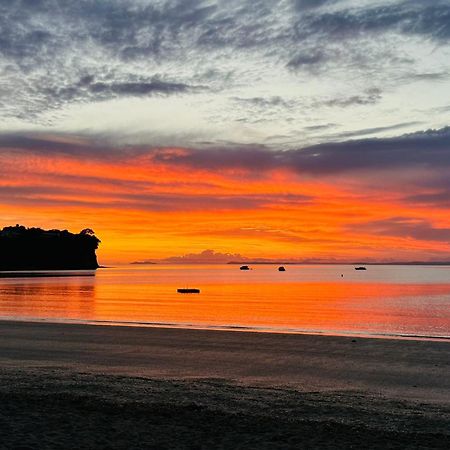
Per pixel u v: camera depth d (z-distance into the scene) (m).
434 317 41.94
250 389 12.89
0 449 7.65
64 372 15.19
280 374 15.46
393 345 20.88
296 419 9.61
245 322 36.31
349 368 16.38
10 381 13.22
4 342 21.92
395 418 9.95
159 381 13.70
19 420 9.22
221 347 20.58
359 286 107.38
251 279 156.75
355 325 35.31
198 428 8.92
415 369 16.22
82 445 7.93
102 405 10.34
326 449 7.91
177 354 18.97
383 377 15.07
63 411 9.87
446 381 14.59
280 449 7.89
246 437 8.45
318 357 18.31
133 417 9.55
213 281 137.50
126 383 13.28
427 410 10.92
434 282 132.38
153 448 7.88
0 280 128.38
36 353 19.27
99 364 17.05
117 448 7.84
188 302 58.22
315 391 13.00
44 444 7.92
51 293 75.62
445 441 8.34
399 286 108.06
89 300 60.91
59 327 27.11
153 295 72.25
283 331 29.38
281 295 73.50
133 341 22.19
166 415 9.71
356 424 9.36
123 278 159.00
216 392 12.32
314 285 112.62
